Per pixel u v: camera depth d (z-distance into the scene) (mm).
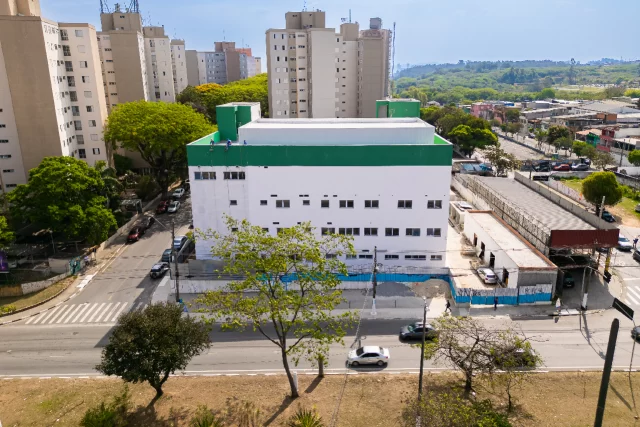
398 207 45969
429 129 46094
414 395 29234
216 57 190875
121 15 95438
